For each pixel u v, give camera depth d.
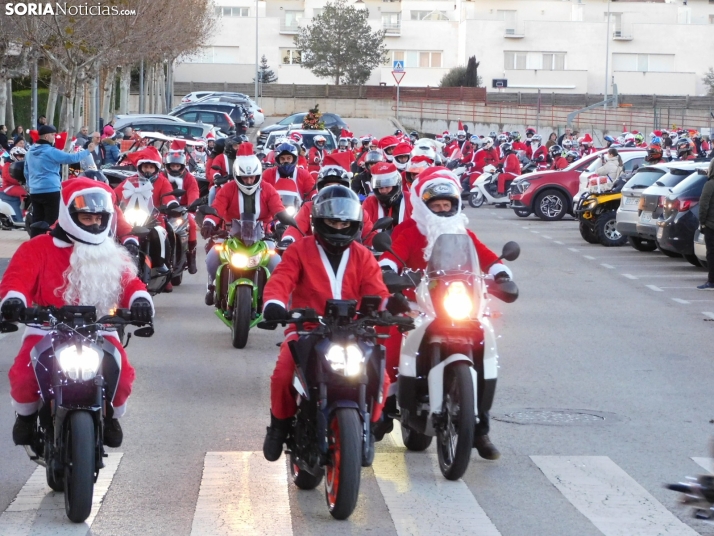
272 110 94.94
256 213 14.48
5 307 7.35
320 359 7.50
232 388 11.96
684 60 109.94
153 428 10.24
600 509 8.02
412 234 9.36
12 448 9.57
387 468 9.07
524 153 47.47
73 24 33.56
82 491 7.31
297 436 8.01
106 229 7.73
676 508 8.05
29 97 57.78
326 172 13.47
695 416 10.92
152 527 7.55
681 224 23.23
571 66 109.38
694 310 18.06
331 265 8.13
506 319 16.94
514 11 112.88
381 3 118.06
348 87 94.38
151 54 58.16
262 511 7.90
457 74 102.88
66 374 7.31
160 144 36.34
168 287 19.22
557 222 35.47
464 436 8.27
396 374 9.22
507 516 7.85
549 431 10.26
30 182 21.66
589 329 16.09
